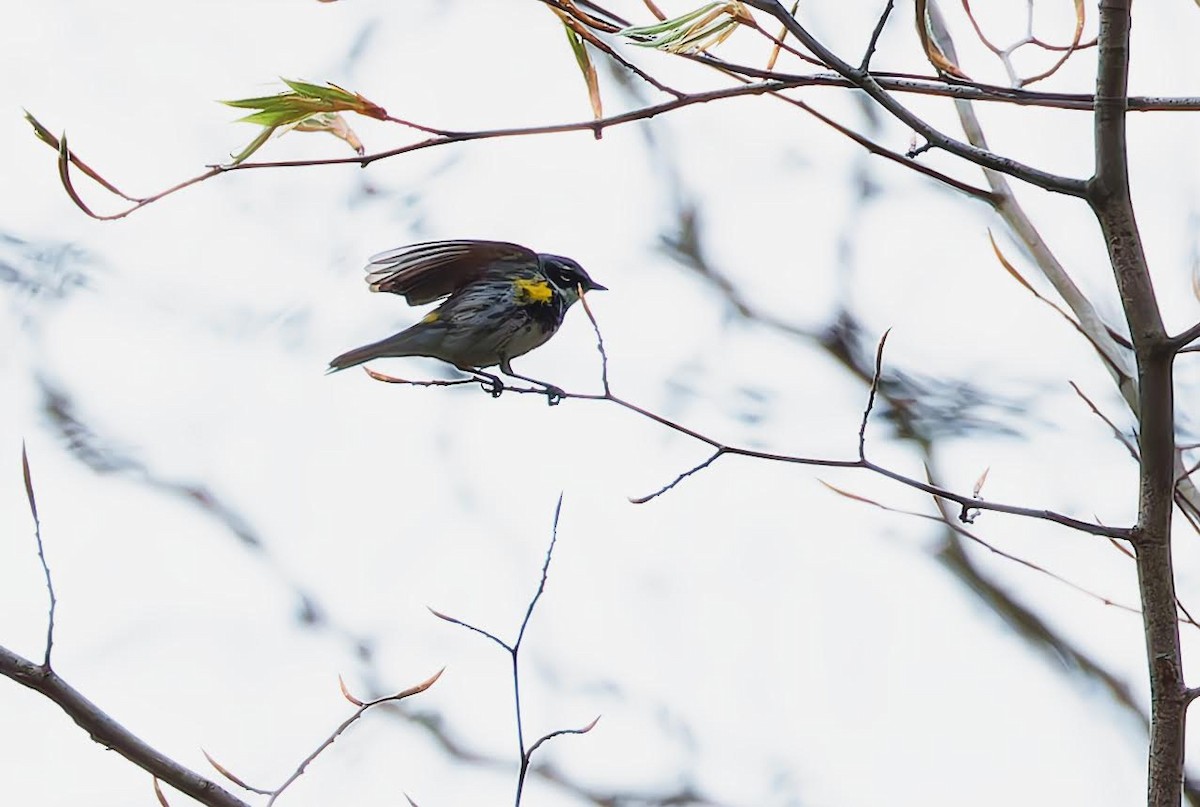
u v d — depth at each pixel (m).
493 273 8.20
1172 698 7.94
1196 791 8.16
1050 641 8.37
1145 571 7.95
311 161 7.99
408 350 8.20
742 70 7.99
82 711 7.95
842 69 7.97
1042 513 7.96
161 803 7.96
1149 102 7.98
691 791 8.44
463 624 7.98
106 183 7.98
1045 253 8.09
